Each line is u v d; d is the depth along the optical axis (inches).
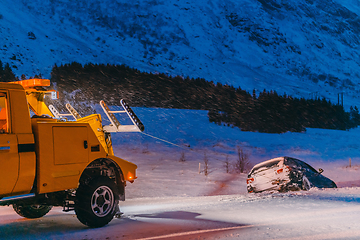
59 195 231.6
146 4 7126.0
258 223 222.2
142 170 797.9
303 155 1216.8
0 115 227.1
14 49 3531.0
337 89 5310.0
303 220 226.1
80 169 229.0
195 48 5959.6
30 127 209.2
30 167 204.1
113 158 249.9
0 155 192.4
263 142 1397.6
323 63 6422.2
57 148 218.8
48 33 4753.9
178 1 7726.4
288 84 5049.2
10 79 1694.1
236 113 1727.4
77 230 217.3
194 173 772.0
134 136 1258.0
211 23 7160.4
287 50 6658.5
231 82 4648.1
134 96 1736.0
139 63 4680.1
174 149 1149.1
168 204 359.3
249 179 435.8
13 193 201.2
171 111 1664.6
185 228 214.5
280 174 414.6
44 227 229.5
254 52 6254.9
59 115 306.0
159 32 6225.4
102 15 6254.9
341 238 176.4
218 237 185.9
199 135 1386.6
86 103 1433.3
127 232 207.3
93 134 240.7
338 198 324.8
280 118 1740.9
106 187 232.2
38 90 265.9
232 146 1289.4
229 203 328.5
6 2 5403.5
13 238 196.5
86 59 4146.2
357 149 1445.6
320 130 1803.6
